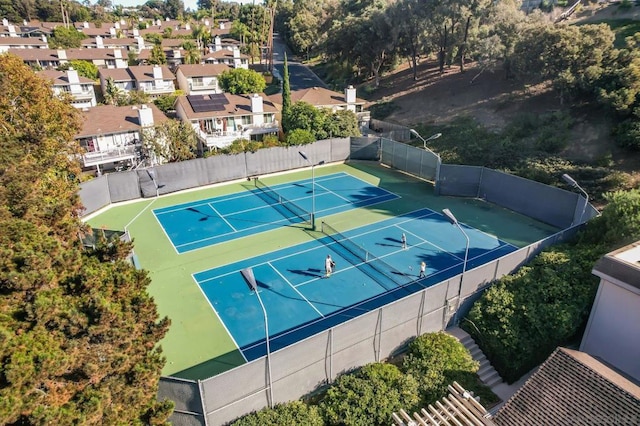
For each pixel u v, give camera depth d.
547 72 49.22
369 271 27.92
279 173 48.09
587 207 30.14
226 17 184.00
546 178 39.31
